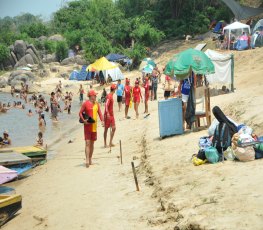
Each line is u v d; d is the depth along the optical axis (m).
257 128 13.23
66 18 91.50
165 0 69.00
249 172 8.84
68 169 14.27
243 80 30.09
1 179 13.59
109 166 13.53
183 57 15.21
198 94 15.53
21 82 56.19
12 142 23.47
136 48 58.50
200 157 10.65
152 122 20.19
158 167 11.29
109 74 48.50
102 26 72.19
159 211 8.27
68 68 64.38
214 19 66.12
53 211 9.98
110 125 16.36
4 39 87.56
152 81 30.83
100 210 9.28
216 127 10.80
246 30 45.94
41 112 32.50
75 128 26.44
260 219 6.34
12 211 10.21
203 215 6.98
